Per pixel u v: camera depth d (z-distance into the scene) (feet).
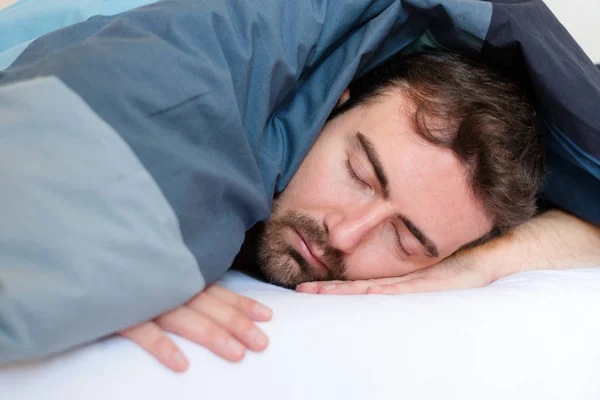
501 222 2.57
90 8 2.52
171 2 1.90
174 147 1.58
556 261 2.73
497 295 1.94
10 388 1.36
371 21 2.41
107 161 1.42
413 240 2.48
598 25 3.94
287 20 2.16
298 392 1.44
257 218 1.98
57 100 1.43
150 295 1.47
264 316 1.60
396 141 2.36
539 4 2.68
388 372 1.51
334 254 2.44
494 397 1.56
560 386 1.65
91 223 1.38
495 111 2.41
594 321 1.91
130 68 1.56
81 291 1.34
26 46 2.21
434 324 1.67
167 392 1.39
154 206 1.48
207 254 1.67
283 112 2.39
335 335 1.55
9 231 1.33
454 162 2.34
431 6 2.35
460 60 2.57
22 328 1.31
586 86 2.47
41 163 1.39
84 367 1.41
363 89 2.59
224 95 1.74
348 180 2.42
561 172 2.89
